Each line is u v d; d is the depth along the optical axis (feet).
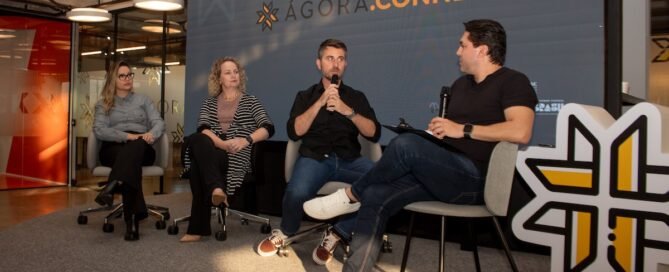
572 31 9.59
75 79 22.18
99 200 10.27
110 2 21.08
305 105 9.86
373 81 11.99
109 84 12.82
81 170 22.26
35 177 21.80
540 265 9.30
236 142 10.61
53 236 11.16
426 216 11.42
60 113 22.20
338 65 9.57
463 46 6.98
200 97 15.38
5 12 21.16
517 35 10.15
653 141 5.83
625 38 13.25
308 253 9.89
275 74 13.70
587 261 6.26
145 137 11.85
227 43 14.73
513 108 6.30
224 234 10.87
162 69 21.13
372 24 12.01
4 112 21.18
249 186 11.53
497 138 6.16
